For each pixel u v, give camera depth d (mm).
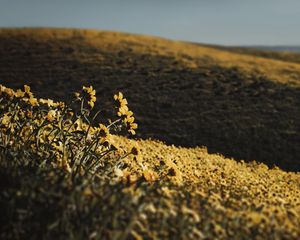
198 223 3580
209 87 38719
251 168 11945
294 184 9695
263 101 35531
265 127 29750
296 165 24906
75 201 3338
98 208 3330
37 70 40250
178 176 5398
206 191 4953
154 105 32969
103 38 59531
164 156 8180
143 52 51500
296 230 3844
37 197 3395
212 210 3812
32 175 3883
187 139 27188
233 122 30359
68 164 5094
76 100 5965
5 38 53500
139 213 3311
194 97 35594
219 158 12812
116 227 3205
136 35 69188
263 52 98000
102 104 30969
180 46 62812
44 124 5547
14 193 3451
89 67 42156
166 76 41375
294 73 47750
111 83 37625
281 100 36000
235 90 38188
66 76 38750
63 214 3256
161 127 28766
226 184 6516
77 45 52062
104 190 3596
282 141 27734
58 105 6121
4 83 36188
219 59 53000
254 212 4070
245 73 44781
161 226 3367
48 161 5199
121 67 43312
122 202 3363
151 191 3887
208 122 30156
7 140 5418
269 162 25172
